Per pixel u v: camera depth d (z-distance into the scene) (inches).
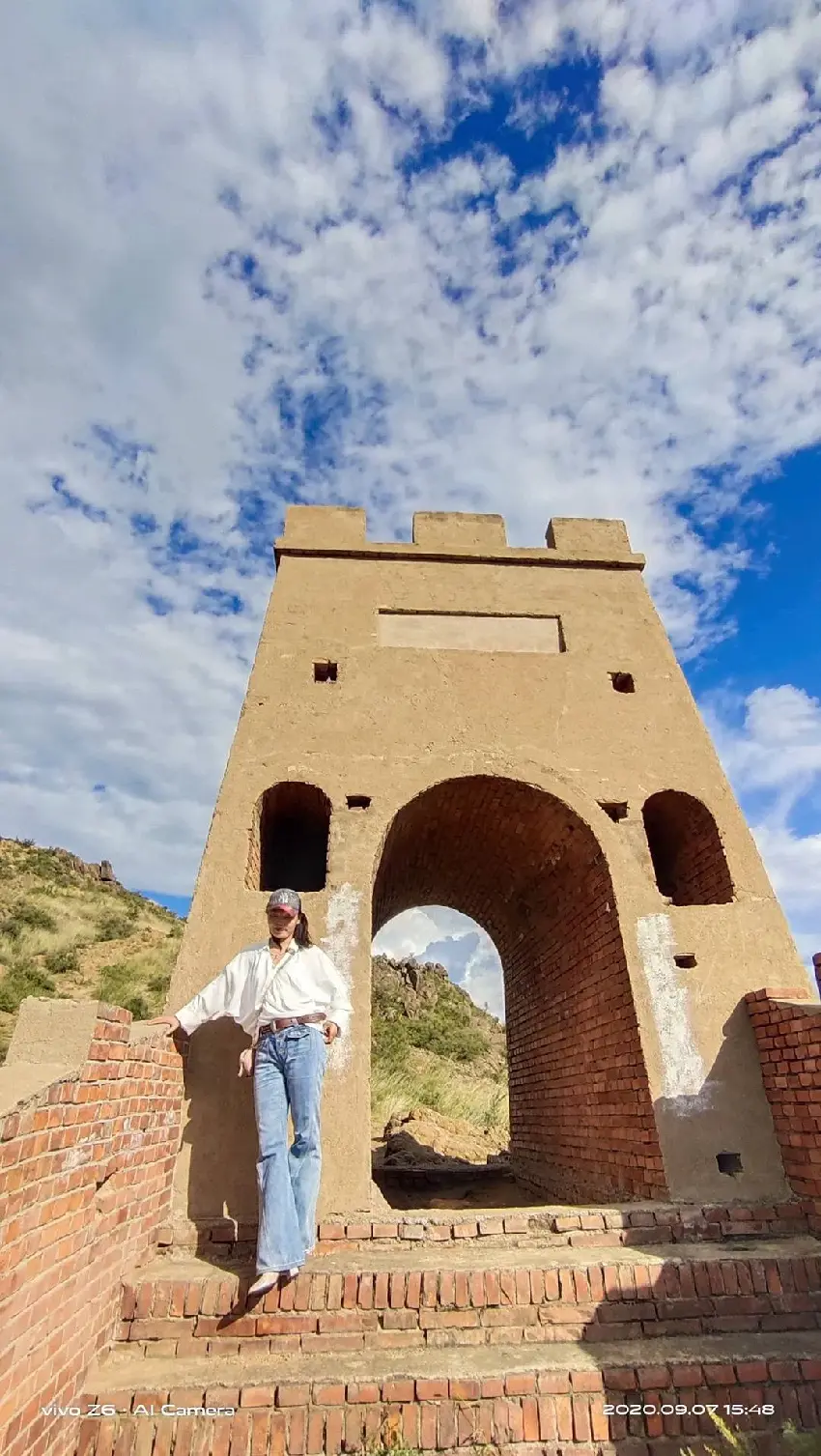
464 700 289.7
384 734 278.4
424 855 362.9
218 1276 173.8
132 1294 168.6
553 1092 330.6
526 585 323.9
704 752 289.6
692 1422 154.1
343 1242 195.3
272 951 201.9
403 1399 151.3
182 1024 200.1
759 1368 160.2
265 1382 150.8
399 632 305.6
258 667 289.3
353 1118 216.2
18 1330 117.6
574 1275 177.8
